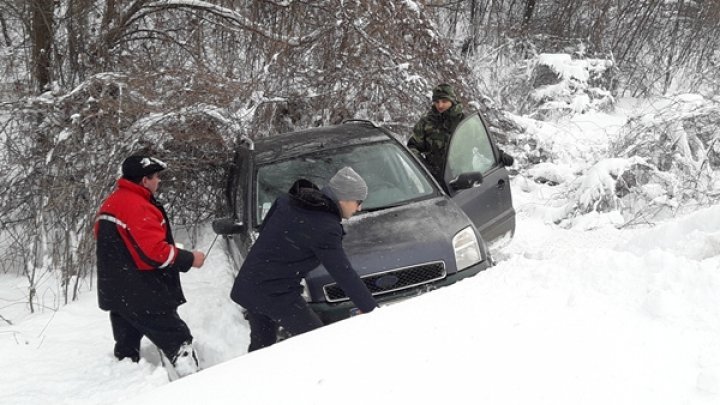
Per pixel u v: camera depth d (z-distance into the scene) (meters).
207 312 4.77
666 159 7.89
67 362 4.00
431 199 4.79
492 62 14.34
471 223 4.47
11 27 7.70
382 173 4.98
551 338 2.01
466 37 15.00
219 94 6.55
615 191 7.48
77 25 7.31
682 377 1.78
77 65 7.42
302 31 8.59
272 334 3.75
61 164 5.86
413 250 4.10
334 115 8.04
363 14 8.27
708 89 13.57
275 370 2.10
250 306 3.58
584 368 1.85
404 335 2.17
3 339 4.39
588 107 12.35
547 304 2.25
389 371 1.97
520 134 9.68
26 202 6.07
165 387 2.23
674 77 14.74
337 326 2.38
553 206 7.67
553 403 1.72
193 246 6.59
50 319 4.75
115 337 3.96
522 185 8.77
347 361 2.07
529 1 14.77
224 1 8.74
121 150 5.86
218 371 2.23
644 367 1.83
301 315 3.55
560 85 12.52
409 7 8.84
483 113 9.78
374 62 8.27
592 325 2.06
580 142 9.94
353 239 4.27
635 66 14.59
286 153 5.20
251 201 4.82
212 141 6.53
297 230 3.40
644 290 2.25
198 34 8.42
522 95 13.36
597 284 2.34
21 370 3.91
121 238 3.62
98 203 5.63
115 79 6.20
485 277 2.67
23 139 6.10
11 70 7.20
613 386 1.76
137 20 8.15
